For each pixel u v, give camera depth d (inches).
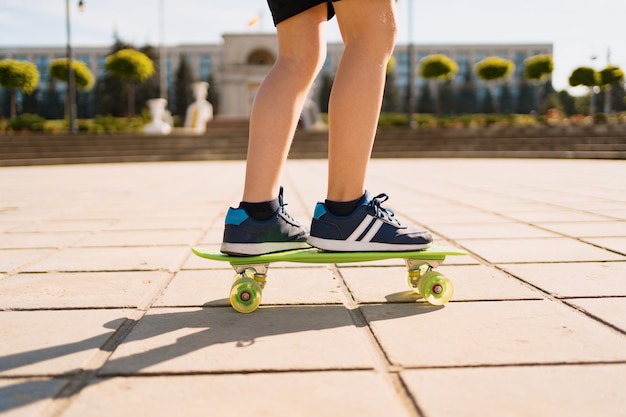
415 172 386.6
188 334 56.1
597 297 68.4
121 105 1916.8
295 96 65.6
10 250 109.7
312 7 65.1
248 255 64.6
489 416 37.6
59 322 60.6
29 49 2674.7
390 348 51.1
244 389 42.4
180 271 88.4
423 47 2738.7
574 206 177.8
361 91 63.1
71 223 150.9
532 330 55.9
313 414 38.1
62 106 2427.4
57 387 42.9
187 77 2267.5
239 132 796.0
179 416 37.9
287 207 182.2
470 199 203.5
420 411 38.4
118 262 96.0
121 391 42.1
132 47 2006.6
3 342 53.7
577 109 2411.4
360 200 66.3
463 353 49.6
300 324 59.4
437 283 65.2
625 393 41.1
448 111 2546.8
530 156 633.0
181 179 345.7
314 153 715.4
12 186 299.7
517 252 100.9
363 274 84.3
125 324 59.9
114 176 387.5
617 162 523.2
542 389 41.9
